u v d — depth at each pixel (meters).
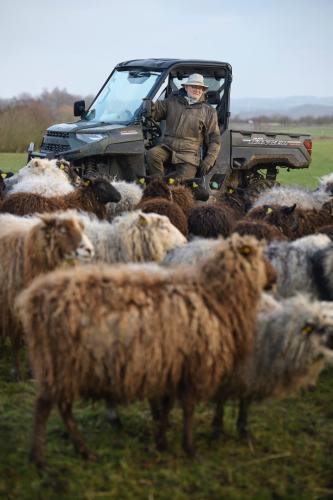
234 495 6.76
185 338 7.03
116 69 19.89
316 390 9.45
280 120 139.25
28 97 82.50
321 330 7.42
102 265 7.59
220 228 12.80
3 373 9.80
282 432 8.19
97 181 13.45
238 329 7.34
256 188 19.00
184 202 14.51
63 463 7.20
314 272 9.86
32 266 8.81
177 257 9.72
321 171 39.50
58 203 13.07
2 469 7.05
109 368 6.83
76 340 6.78
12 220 10.09
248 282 7.39
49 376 6.91
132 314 6.84
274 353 7.61
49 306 6.84
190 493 6.80
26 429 7.98
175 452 7.57
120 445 7.69
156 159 16.64
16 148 50.16
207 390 7.32
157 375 6.98
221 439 7.99
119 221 10.33
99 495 6.68
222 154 18.88
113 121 18.41
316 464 7.45
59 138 18.03
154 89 18.03
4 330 9.45
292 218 12.76
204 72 18.91
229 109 19.11
